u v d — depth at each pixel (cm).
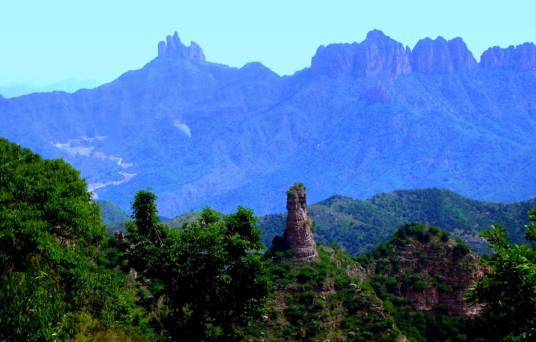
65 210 6359
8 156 7094
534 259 4025
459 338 10425
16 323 4881
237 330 6894
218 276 6316
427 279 12838
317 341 9169
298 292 10125
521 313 3956
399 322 11381
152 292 7219
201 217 6756
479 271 12600
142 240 6956
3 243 5581
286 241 11231
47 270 5647
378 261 13788
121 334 5781
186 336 6412
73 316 5419
